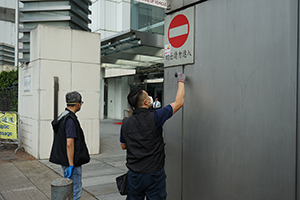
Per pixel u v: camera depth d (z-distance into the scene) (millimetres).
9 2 21484
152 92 16484
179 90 2652
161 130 2459
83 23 8547
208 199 2672
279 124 2104
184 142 2936
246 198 2336
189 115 2877
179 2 2975
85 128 7355
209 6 2664
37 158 6801
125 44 11172
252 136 2289
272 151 2146
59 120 3262
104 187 4719
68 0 7500
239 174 2389
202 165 2732
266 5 2189
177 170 3021
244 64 2348
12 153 7512
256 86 2256
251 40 2293
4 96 11086
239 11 2393
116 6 17375
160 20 11844
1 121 7703
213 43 2623
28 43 7680
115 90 19719
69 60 7129
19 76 8281
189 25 2867
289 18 2039
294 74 2010
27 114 7570
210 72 2648
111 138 10453
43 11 7559
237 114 2404
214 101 2609
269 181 2168
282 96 2082
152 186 2355
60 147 3264
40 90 6770
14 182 5043
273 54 2139
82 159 3273
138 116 2475
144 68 15977
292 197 2021
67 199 2578
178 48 2992
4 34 21250
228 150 2482
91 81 7445
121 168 6023
